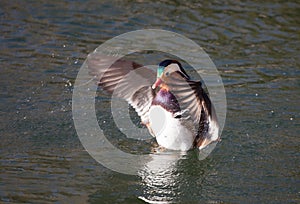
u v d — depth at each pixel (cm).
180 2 2084
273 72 1673
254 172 1206
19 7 2027
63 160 1229
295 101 1512
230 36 1873
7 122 1380
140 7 2047
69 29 1895
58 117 1416
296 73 1667
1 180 1134
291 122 1409
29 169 1183
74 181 1149
